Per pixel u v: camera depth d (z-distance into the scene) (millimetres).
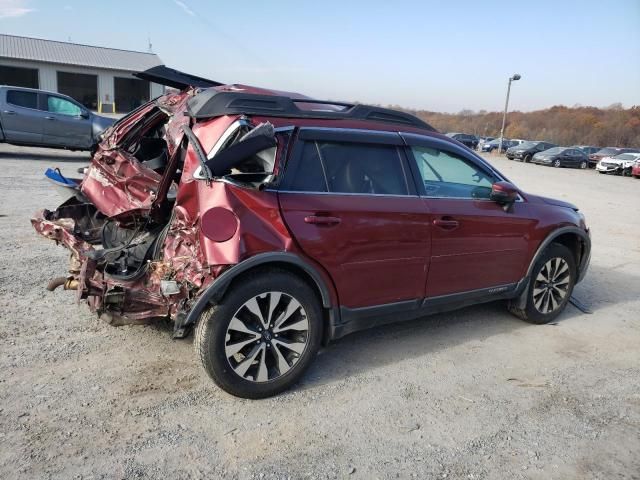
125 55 44719
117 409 3113
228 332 3174
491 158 37625
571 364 4199
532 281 4781
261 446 2898
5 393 3176
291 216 3277
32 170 12047
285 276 3309
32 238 6434
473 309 5301
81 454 2703
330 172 3562
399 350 4234
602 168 29125
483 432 3186
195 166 3223
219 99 3432
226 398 3330
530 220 4590
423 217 3863
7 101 13789
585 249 5191
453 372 3926
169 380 3477
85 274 3195
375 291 3738
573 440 3166
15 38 41375
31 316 4258
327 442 2980
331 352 4105
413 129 4164
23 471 2545
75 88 42719
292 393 3467
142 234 4023
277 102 3557
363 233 3555
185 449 2818
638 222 11531
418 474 2771
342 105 4129
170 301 3191
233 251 3049
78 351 3766
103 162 4465
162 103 4352
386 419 3250
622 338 4809
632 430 3311
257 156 3328
